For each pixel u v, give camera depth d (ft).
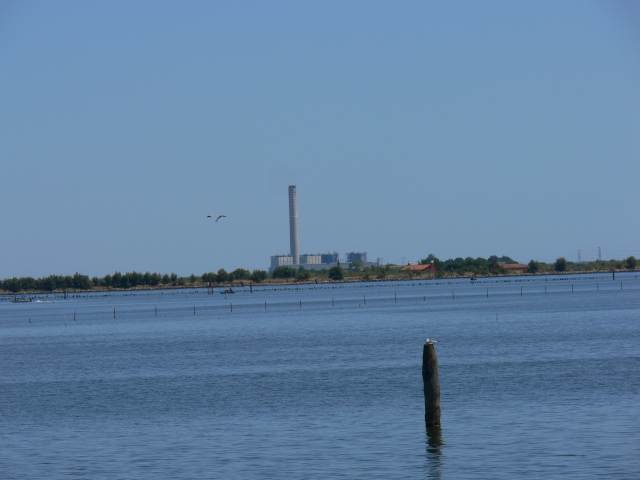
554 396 331.57
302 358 523.70
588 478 212.64
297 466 232.94
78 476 229.04
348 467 230.07
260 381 415.64
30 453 258.37
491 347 552.41
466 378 394.93
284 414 314.35
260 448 256.52
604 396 327.88
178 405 347.15
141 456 250.57
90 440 277.03
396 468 227.61
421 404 326.85
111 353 620.08
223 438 273.33
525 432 265.13
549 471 219.82
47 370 509.76
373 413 309.42
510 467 224.74
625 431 261.85
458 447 248.52
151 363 530.68
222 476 224.53
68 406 355.15
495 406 313.32
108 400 369.91
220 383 414.41
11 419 323.16
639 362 436.76
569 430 265.75
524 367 431.02
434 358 275.39
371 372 435.53
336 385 389.19
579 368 418.31
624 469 219.61
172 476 226.17
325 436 270.67
